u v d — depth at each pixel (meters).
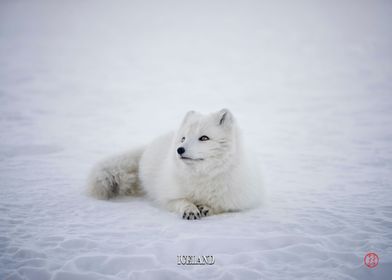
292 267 3.08
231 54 36.84
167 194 4.57
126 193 5.27
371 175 6.20
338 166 6.90
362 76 20.92
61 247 3.41
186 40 52.31
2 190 5.30
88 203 4.80
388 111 12.42
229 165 4.28
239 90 18.80
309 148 8.44
